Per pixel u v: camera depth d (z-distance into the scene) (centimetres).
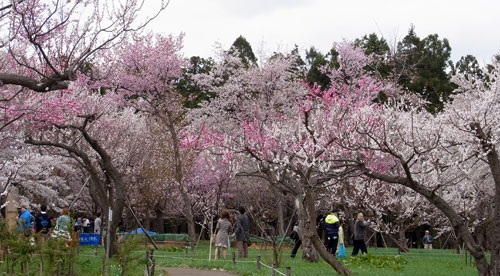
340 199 2634
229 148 1678
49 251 1017
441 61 4116
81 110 2120
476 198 1958
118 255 1147
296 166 1411
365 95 2102
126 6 1177
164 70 2623
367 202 2392
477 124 1270
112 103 2412
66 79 1101
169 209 3559
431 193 1203
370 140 1456
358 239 1906
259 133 1584
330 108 1574
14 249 1034
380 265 1542
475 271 1416
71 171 2361
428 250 2658
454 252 2420
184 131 2839
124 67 2617
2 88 1523
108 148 2508
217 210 2572
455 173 1878
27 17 1138
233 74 3008
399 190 2394
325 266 1484
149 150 2709
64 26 1270
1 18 1170
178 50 2670
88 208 3425
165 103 2614
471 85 2281
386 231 2372
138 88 2592
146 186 2623
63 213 1684
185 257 1802
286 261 1648
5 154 1864
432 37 4347
